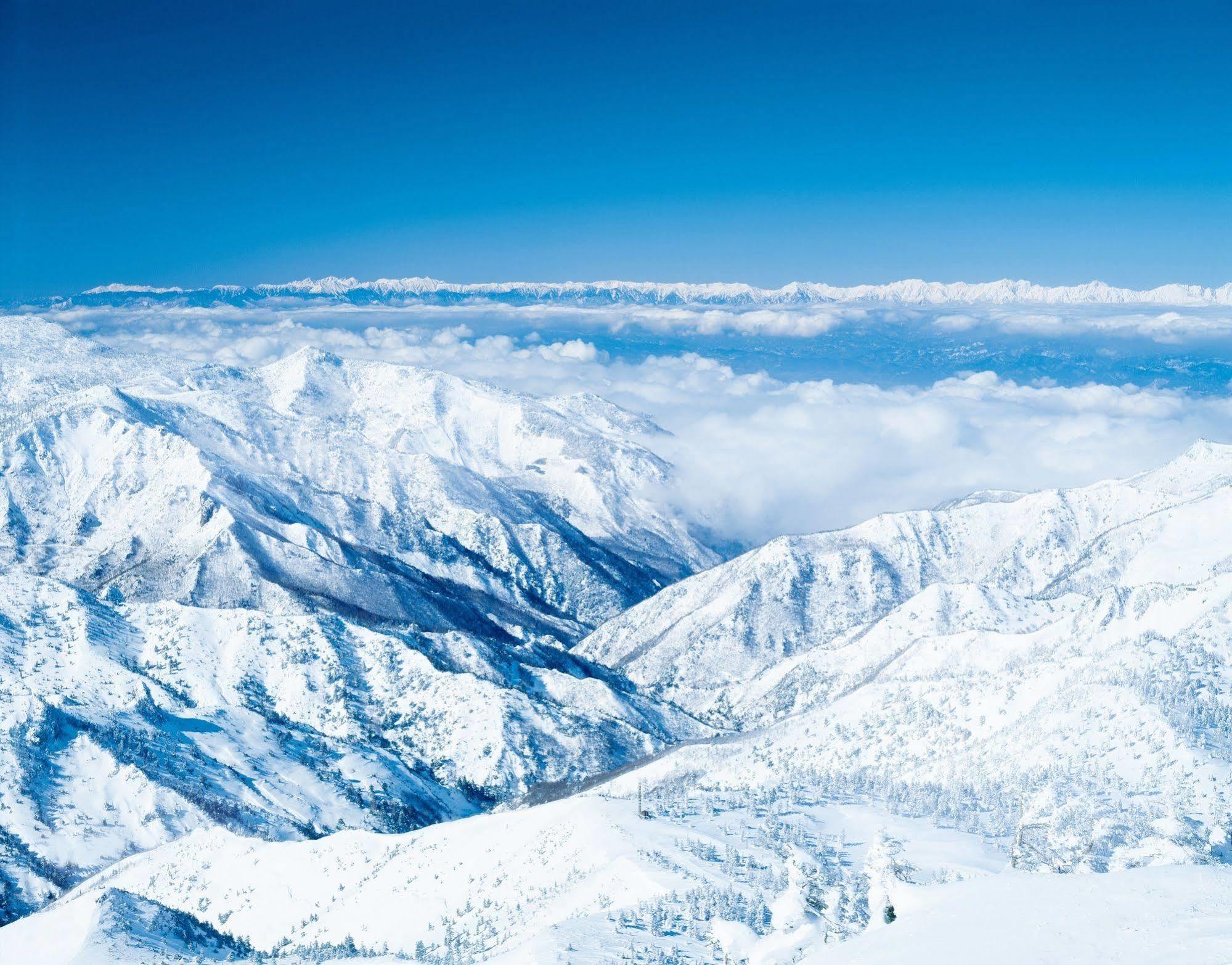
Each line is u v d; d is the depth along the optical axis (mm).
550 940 93812
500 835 175625
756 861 128875
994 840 134000
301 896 187875
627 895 120750
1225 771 152125
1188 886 36812
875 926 44781
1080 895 37688
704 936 94688
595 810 166250
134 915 153500
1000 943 34281
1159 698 183750
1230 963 29078
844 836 142375
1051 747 179500
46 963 144750
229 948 158500
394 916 163000
